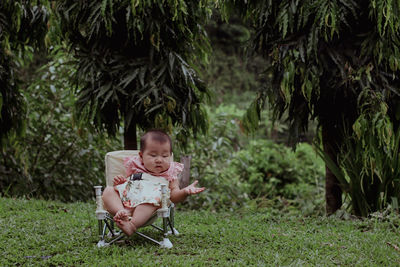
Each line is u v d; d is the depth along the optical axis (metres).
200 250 3.46
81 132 5.34
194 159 7.22
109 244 3.55
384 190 5.05
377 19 4.68
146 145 3.51
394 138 5.05
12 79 6.03
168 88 5.07
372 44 4.82
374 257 3.41
